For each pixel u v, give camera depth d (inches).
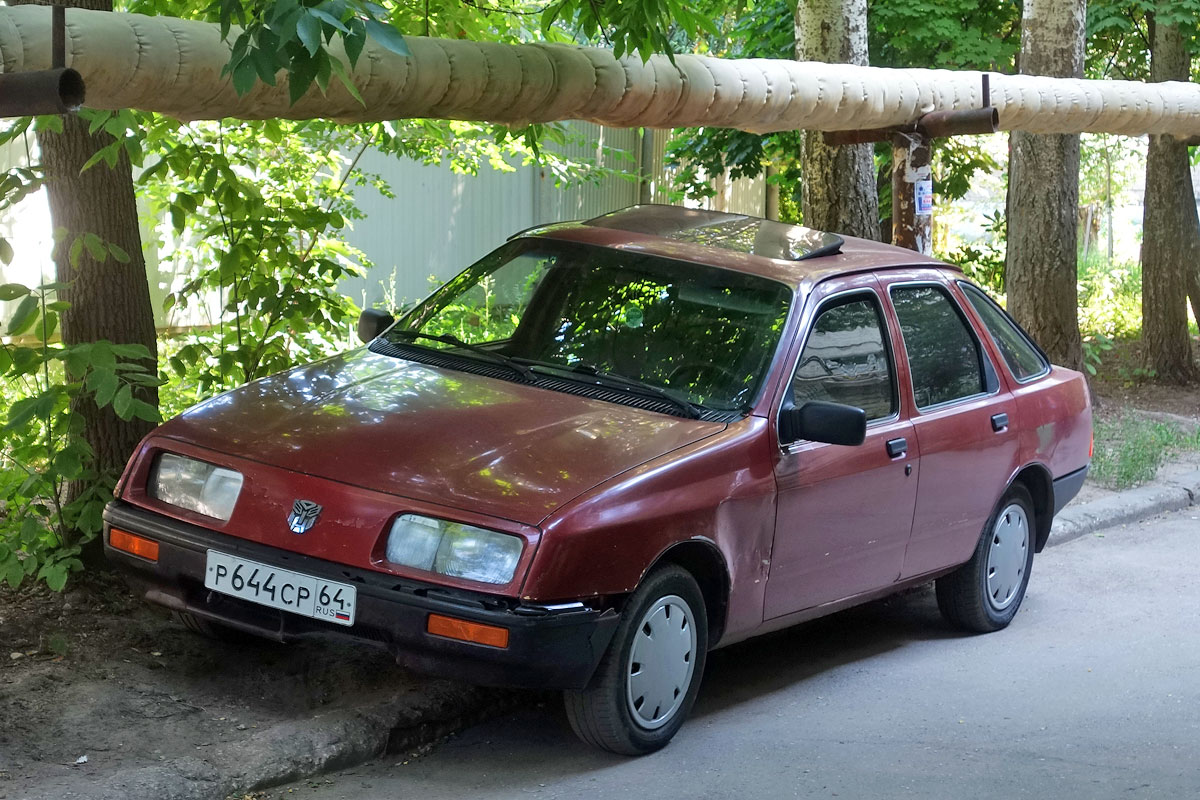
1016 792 194.7
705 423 209.2
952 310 269.1
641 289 233.6
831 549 227.9
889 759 206.4
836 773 198.2
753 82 295.7
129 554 198.2
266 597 185.3
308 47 165.9
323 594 181.6
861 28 377.7
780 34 632.4
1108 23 616.7
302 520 185.3
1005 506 281.9
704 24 274.4
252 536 188.2
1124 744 219.5
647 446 197.6
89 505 232.1
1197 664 267.9
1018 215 524.4
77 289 249.9
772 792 188.5
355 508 183.5
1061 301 521.3
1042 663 265.7
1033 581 331.3
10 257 226.1
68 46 190.7
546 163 550.6
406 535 181.6
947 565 265.6
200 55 204.8
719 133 698.2
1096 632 289.4
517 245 252.1
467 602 176.4
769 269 235.6
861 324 241.1
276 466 191.0
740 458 205.5
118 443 253.4
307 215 289.6
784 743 211.3
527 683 179.8
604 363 224.2
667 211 271.0
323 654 225.6
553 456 191.5
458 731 207.9
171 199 377.7
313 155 410.6
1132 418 517.7
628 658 190.9
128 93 201.9
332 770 187.3
